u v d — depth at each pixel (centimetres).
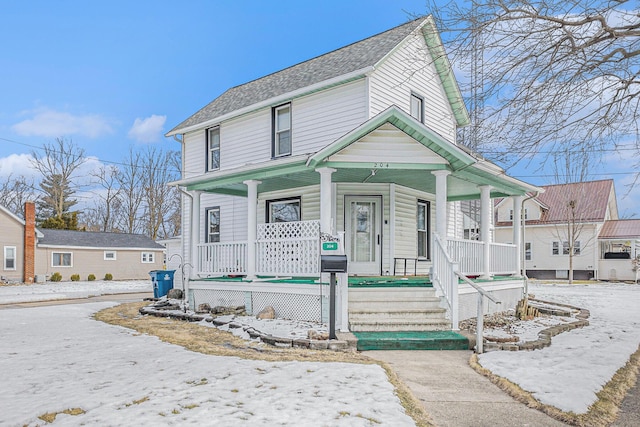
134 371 581
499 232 3703
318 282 959
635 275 3094
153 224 4722
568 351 704
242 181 1148
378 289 930
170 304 1391
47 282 3347
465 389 524
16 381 536
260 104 1365
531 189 1378
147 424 389
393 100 1262
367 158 961
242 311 1087
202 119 1602
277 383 513
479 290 721
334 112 1232
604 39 588
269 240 1059
